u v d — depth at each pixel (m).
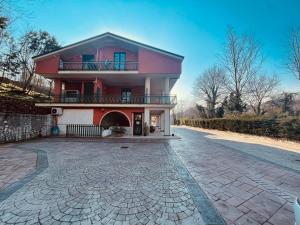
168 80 17.41
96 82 17.95
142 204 3.20
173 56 16.36
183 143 11.42
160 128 20.69
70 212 2.91
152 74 16.81
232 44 28.56
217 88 36.28
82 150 8.47
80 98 17.66
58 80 18.56
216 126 26.25
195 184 4.21
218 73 35.78
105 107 16.39
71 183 4.18
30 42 23.67
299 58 22.42
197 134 19.67
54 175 4.73
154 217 2.79
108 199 3.38
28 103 12.95
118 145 10.23
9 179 4.41
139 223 2.63
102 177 4.61
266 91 29.62
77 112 16.30
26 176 4.64
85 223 2.62
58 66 17.00
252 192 3.82
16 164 5.81
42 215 2.82
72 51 18.00
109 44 18.47
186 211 2.99
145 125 15.95
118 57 18.52
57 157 6.88
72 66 18.38
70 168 5.39
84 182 4.25
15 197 3.43
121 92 21.14
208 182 4.38
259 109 29.08
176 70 16.42
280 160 6.98
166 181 4.38
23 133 12.16
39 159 6.51
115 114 20.48
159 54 16.59
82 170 5.20
